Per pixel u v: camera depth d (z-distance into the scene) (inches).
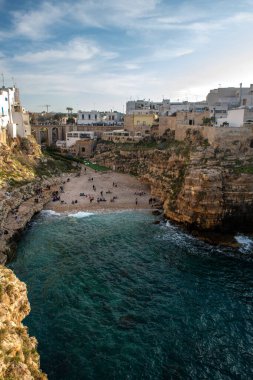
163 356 1108.5
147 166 3786.9
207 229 2135.8
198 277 1617.9
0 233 1868.8
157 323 1272.1
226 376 1033.5
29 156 3607.3
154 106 6200.8
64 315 1299.2
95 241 2063.2
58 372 1029.8
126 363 1074.1
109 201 2947.8
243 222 2167.8
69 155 5049.2
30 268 1674.5
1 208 2121.1
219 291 1496.1
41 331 1203.9
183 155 2743.6
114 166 4407.0
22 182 2913.4
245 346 1160.8
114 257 1838.1
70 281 1558.8
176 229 2277.3
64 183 3531.0
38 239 2068.2
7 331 695.1
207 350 1139.9
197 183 2154.3
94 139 5275.6
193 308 1370.6
